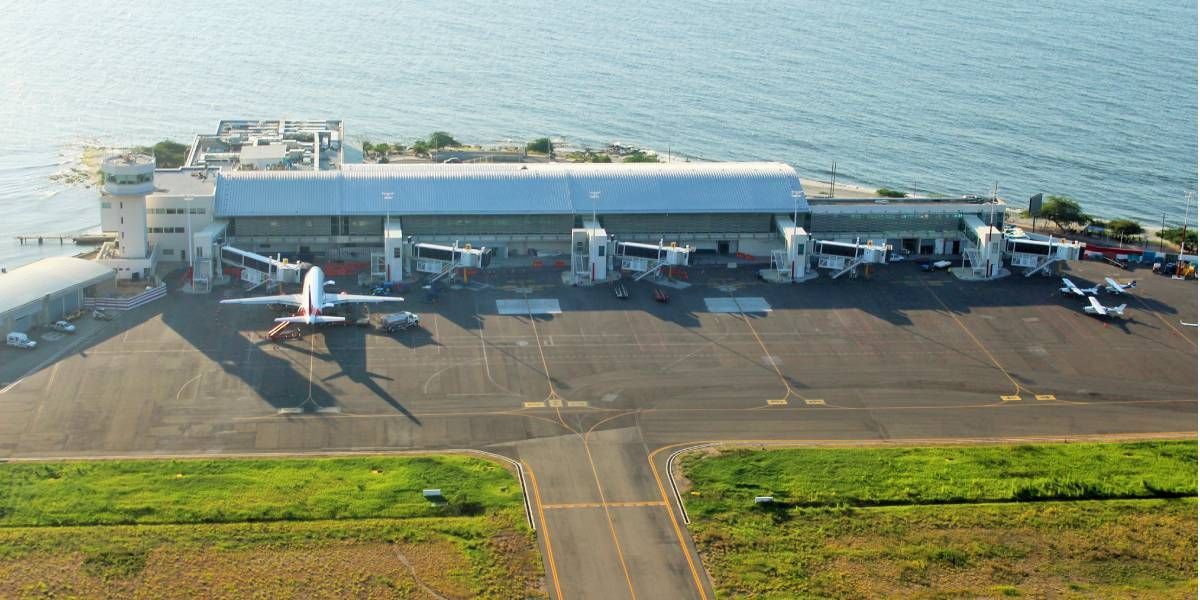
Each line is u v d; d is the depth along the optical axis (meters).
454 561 166.38
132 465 186.25
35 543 166.75
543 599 159.38
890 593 163.50
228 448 192.75
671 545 171.62
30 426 196.38
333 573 162.88
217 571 162.38
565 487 185.12
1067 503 186.75
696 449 197.38
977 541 175.88
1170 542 177.50
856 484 188.38
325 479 184.12
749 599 160.75
